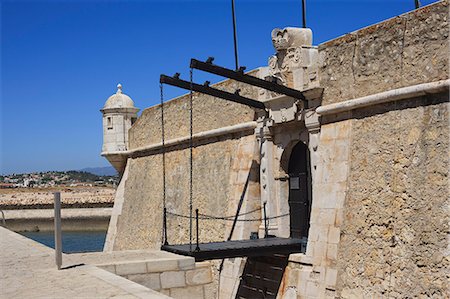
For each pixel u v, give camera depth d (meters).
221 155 16.31
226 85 16.23
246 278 13.69
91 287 8.50
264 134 13.89
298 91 12.31
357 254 10.58
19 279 9.58
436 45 9.57
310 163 13.01
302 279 11.62
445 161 9.16
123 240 22.39
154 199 20.50
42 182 119.69
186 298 11.67
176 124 19.36
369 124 10.84
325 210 11.42
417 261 9.41
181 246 12.71
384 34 10.59
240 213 14.44
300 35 12.70
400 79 10.21
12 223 46.38
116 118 23.97
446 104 9.28
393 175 10.11
